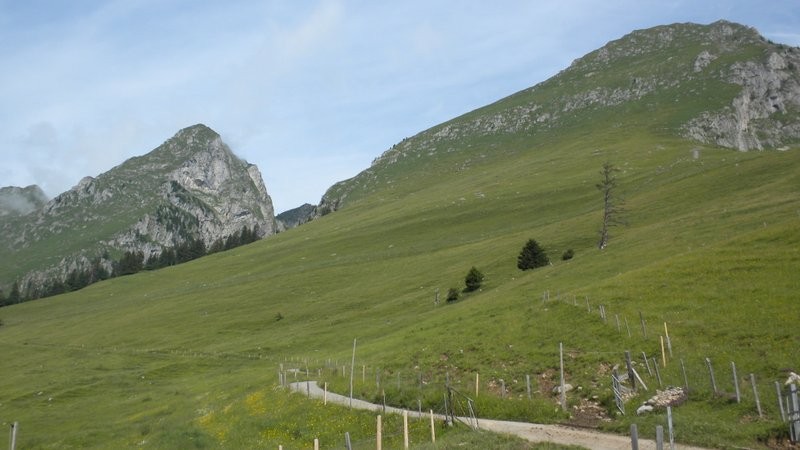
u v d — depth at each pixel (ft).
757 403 96.68
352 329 311.47
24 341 470.39
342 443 116.67
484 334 187.52
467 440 95.96
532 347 164.04
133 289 653.71
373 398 140.87
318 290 440.04
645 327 152.56
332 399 144.46
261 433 132.87
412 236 565.53
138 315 491.72
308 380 171.73
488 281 323.78
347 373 186.50
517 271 330.13
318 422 130.00
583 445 90.68
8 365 389.19
